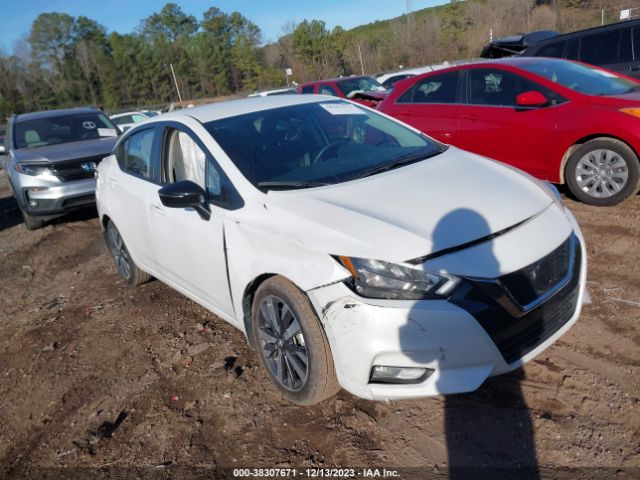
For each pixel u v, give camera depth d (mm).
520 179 3260
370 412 2934
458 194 2945
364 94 9578
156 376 3594
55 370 3883
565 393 2854
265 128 3668
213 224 3301
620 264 4160
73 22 70750
